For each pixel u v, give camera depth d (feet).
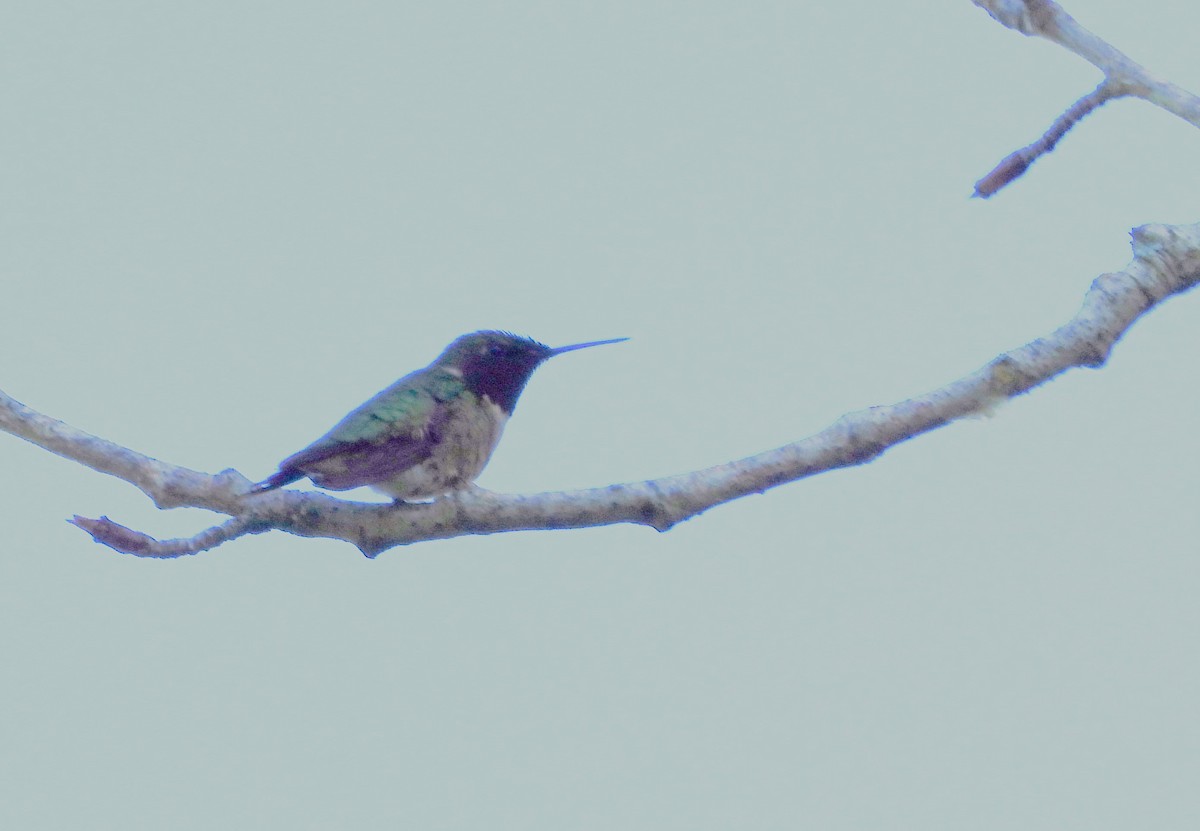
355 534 23.52
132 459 22.99
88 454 22.89
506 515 22.65
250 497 23.43
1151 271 20.93
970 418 20.40
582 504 22.13
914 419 20.35
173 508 23.13
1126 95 21.86
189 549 23.08
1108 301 20.83
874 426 20.53
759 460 20.98
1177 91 21.31
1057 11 22.08
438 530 23.24
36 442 22.99
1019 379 20.42
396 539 23.47
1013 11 22.24
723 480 21.13
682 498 21.40
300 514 23.70
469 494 23.12
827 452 20.68
